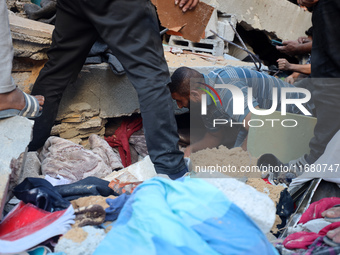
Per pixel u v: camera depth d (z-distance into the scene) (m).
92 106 3.07
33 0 3.82
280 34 5.53
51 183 2.32
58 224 1.72
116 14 2.27
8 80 2.10
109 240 1.41
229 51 5.04
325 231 1.87
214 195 1.51
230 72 2.51
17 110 2.19
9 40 2.09
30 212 1.84
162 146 2.35
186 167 2.46
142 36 2.31
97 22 2.31
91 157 2.60
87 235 1.66
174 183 1.59
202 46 4.42
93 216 1.81
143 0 2.27
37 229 1.68
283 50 4.54
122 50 2.32
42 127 2.68
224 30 4.55
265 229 1.51
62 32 2.54
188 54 3.97
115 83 3.10
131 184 2.22
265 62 5.95
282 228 2.10
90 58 2.99
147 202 1.47
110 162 2.80
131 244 1.37
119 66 3.00
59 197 2.03
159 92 2.31
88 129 3.10
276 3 5.28
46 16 3.24
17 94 2.18
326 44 2.47
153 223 1.39
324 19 2.48
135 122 3.32
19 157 2.07
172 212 1.48
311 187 2.23
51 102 2.68
